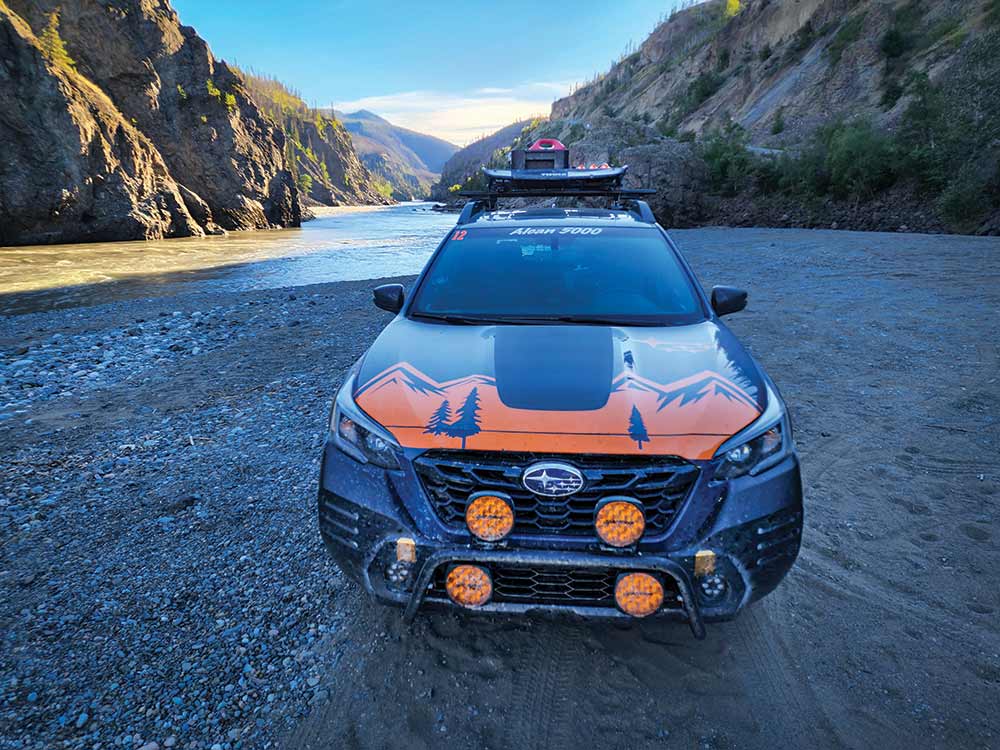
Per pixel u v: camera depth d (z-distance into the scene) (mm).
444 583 2238
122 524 3557
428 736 2139
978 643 2535
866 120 33156
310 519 3580
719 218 35312
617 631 2645
